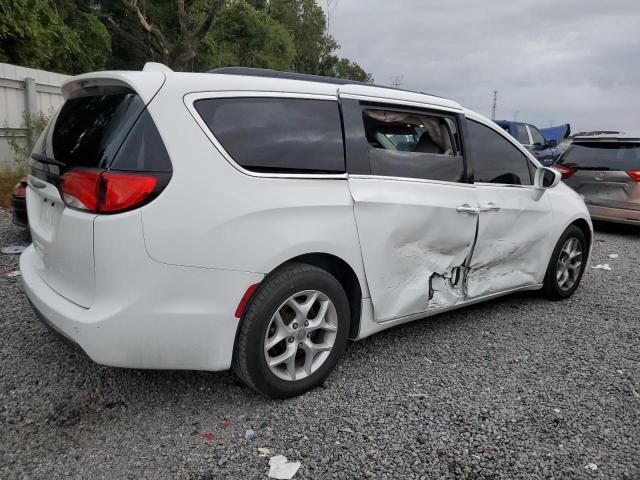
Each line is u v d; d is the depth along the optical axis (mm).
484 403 3086
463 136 3902
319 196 2979
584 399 3180
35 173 3100
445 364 3582
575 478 2467
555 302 5051
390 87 3682
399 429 2789
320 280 2979
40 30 11875
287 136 2945
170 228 2480
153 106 2549
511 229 4230
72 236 2553
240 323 2771
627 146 8414
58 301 2676
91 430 2656
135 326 2480
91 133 2707
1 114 8555
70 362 3309
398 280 3428
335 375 3352
